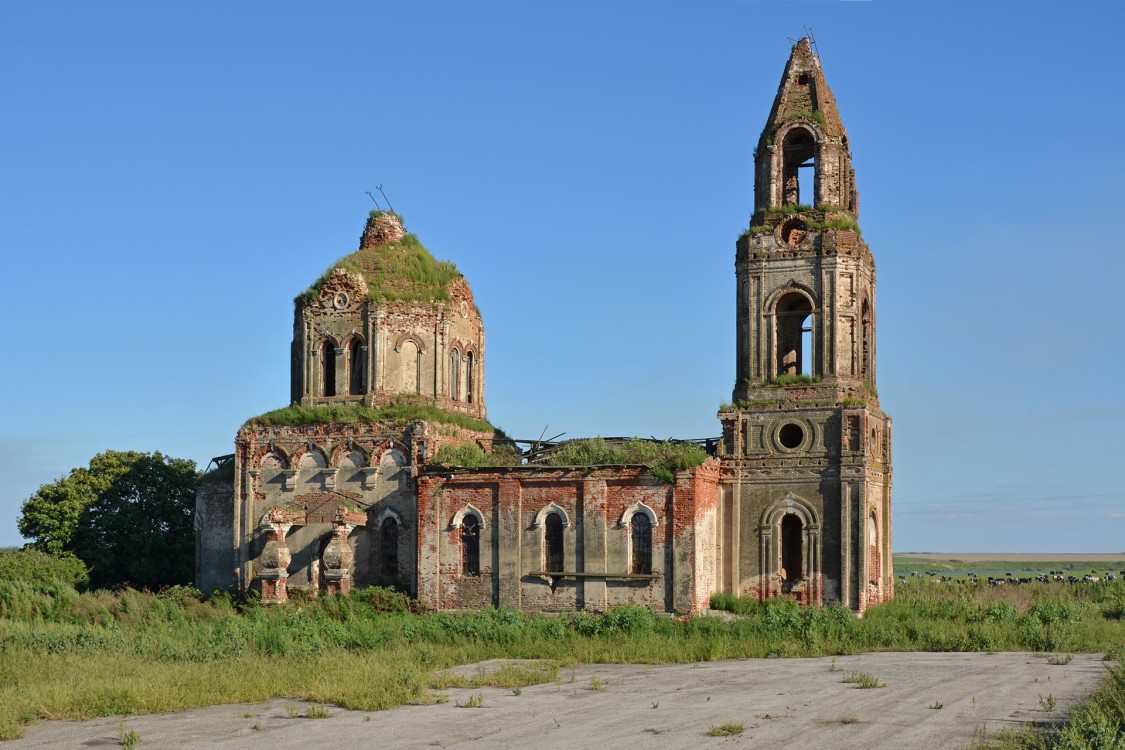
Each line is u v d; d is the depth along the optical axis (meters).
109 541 65.75
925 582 73.19
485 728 27.75
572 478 52.19
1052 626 47.94
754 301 54.00
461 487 53.47
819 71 55.69
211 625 46.53
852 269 53.34
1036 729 26.14
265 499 56.59
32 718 29.44
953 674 36.47
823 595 51.38
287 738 26.78
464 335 60.41
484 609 51.56
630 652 42.12
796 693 32.53
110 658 38.34
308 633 43.78
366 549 54.94
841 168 54.75
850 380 52.62
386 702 30.91
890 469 55.56
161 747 25.98
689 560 50.09
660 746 25.22
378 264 58.75
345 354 57.97
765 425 52.94
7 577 58.53
